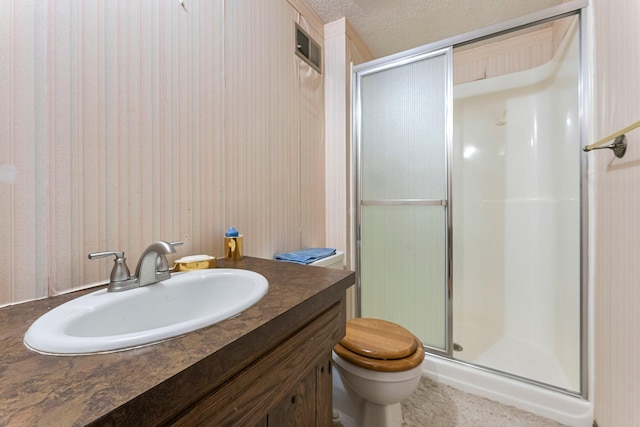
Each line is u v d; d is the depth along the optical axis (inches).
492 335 72.3
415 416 46.9
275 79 51.3
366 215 68.4
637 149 32.9
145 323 24.6
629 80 34.7
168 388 12.7
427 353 59.9
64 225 24.4
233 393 16.7
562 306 57.6
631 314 34.3
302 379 23.5
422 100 61.2
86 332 19.9
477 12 61.1
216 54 39.5
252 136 45.8
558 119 60.9
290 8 55.6
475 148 77.2
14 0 21.7
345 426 43.8
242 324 18.4
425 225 61.5
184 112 35.0
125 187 28.8
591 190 47.0
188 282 28.5
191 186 35.8
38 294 22.9
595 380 44.4
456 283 79.4
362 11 61.7
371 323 48.3
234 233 38.9
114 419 10.6
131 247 29.3
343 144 65.9
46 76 23.3
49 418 10.2
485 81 74.9
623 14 36.2
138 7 30.1
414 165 62.3
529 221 69.7
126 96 28.9
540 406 47.6
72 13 24.9
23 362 13.9
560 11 48.9
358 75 68.4
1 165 21.1
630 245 34.6
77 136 25.2
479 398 51.7
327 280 28.9
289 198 55.1
